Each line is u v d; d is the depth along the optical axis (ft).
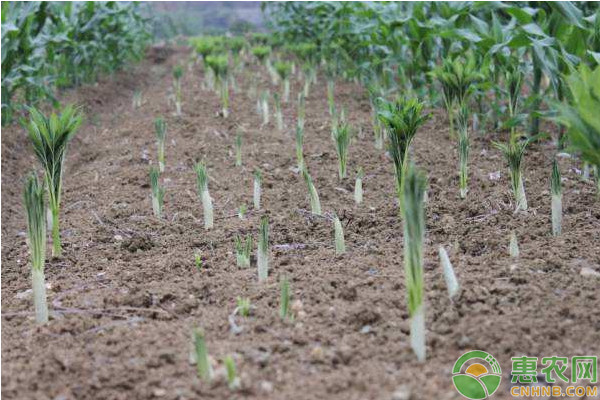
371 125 21.90
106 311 9.37
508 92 18.21
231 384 6.93
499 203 13.43
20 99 27.12
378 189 15.38
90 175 18.54
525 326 7.96
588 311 8.28
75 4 31.78
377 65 27.12
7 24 19.66
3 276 11.76
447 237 11.87
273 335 8.17
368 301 8.95
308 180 13.38
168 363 7.64
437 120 21.75
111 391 7.15
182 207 14.80
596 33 15.48
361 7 29.19
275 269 10.63
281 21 39.75
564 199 13.47
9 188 18.58
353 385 6.93
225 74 24.13
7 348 8.45
